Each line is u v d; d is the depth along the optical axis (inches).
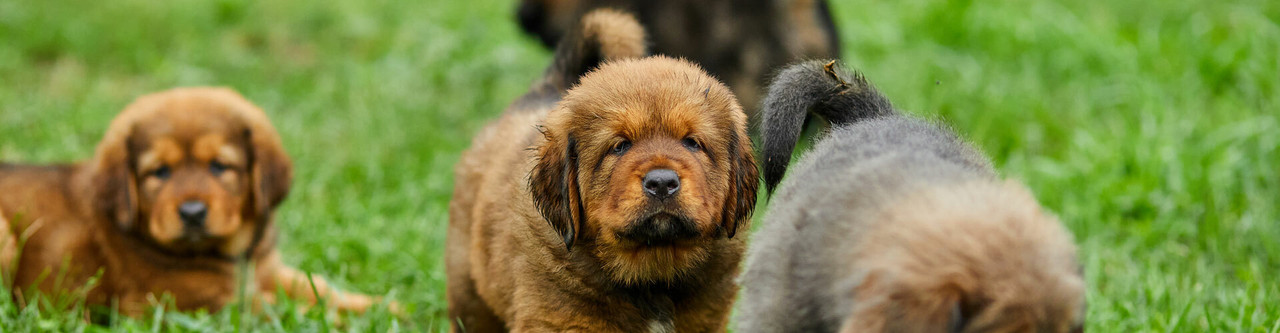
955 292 124.9
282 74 420.8
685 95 167.9
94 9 474.6
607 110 166.6
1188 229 261.7
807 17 301.9
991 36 409.4
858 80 192.2
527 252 181.2
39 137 340.5
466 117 379.6
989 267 125.4
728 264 182.9
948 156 165.3
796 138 179.8
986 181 147.4
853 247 139.9
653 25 295.3
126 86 411.8
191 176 231.8
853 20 436.1
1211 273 237.9
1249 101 330.6
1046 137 334.3
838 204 151.9
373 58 437.4
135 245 240.7
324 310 215.9
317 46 454.9
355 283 258.2
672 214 162.7
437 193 306.7
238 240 244.7
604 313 179.9
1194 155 289.7
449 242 214.2
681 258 175.6
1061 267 129.0
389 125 357.4
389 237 276.8
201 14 474.6
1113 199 277.4
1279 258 244.4
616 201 164.7
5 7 462.3
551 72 228.1
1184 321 211.9
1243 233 255.1
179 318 217.3
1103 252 255.1
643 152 163.0
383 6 488.4
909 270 127.0
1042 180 295.1
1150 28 402.3
